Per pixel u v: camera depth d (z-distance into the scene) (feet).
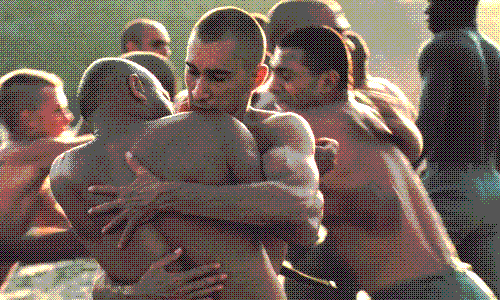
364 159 9.14
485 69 12.17
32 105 11.38
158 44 19.60
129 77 6.57
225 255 6.25
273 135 6.59
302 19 10.59
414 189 9.36
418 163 12.35
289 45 9.25
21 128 11.52
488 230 11.88
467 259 11.95
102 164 6.42
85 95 6.67
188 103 6.94
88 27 65.92
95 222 6.42
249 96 6.59
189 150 6.28
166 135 6.34
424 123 12.10
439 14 12.41
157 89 6.77
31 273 19.77
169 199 6.04
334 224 9.36
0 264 11.33
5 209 11.30
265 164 6.39
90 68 6.73
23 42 64.90
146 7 67.72
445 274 9.03
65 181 6.49
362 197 9.13
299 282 10.44
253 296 6.33
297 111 9.30
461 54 11.93
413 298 9.02
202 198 6.00
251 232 6.41
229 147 6.31
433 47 12.18
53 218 11.79
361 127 9.25
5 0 65.51
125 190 6.20
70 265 20.66
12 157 11.40
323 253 9.69
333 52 9.16
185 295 6.11
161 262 6.11
